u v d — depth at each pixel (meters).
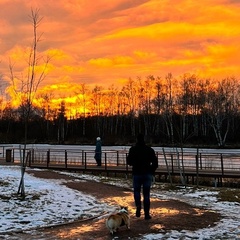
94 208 10.11
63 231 7.35
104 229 7.48
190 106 68.25
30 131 76.75
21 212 9.07
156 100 72.94
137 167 8.26
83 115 85.56
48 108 86.12
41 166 23.11
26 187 13.07
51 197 11.38
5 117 79.25
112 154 33.56
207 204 11.03
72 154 36.91
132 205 10.69
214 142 57.59
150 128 73.19
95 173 22.30
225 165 25.58
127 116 82.12
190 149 45.59
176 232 7.11
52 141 68.38
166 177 19.95
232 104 67.31
